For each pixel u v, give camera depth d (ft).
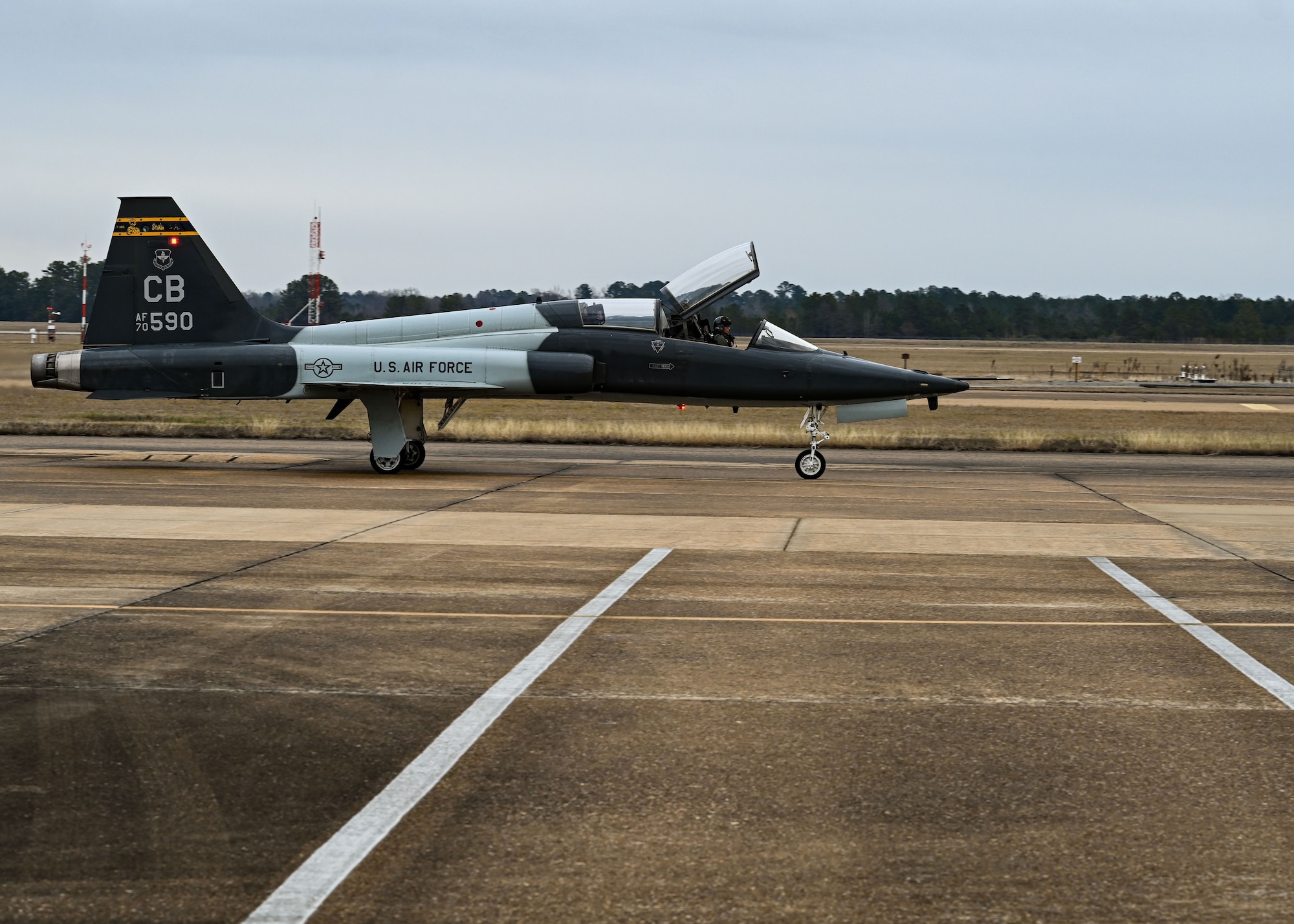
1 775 22.84
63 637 34.35
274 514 62.59
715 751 24.56
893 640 34.96
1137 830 20.44
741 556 50.52
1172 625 37.40
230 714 26.96
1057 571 47.39
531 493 74.23
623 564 48.11
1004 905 17.48
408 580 43.98
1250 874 18.69
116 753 24.20
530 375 85.15
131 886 17.90
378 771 23.16
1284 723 26.89
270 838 19.77
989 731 26.11
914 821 20.74
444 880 18.17
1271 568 48.49
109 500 67.46
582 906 17.30
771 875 18.43
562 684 29.81
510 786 22.39
